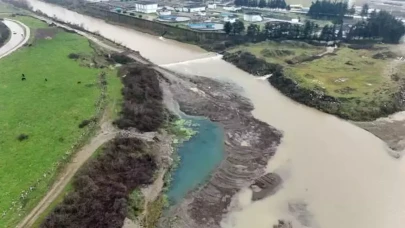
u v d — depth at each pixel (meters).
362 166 57.75
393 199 50.94
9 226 38.91
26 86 72.69
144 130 63.19
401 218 47.78
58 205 41.97
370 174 55.94
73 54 92.25
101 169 50.12
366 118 72.44
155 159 56.88
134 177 51.50
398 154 60.97
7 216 40.12
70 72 81.00
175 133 65.75
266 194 51.62
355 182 54.12
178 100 77.94
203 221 46.59
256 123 70.31
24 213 40.91
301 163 58.31
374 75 89.25
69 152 52.06
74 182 46.38
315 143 64.06
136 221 45.06
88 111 63.75
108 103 67.62
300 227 46.00
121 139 56.94
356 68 94.19
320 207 49.38
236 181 54.09
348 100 76.00
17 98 67.25
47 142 54.00
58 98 68.00
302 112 75.81
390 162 58.88
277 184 53.56
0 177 45.81
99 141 56.16
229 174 55.50
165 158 58.22
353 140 65.06
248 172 56.09
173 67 97.81
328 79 86.19
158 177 53.88
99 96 69.62
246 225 46.22
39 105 64.94
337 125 70.44
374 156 60.41
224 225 46.16
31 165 48.53
